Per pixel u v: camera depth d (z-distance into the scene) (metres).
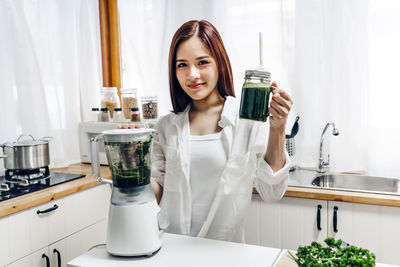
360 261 0.75
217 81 1.29
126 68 2.64
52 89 2.33
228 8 2.26
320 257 0.81
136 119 2.31
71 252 1.84
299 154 2.17
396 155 1.97
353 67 1.99
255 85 0.96
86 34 2.59
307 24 2.07
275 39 2.18
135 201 0.98
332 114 2.06
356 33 1.98
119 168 0.96
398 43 1.92
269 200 1.25
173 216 1.30
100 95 2.71
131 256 0.98
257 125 1.27
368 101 2.00
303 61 2.09
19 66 2.13
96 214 2.01
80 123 2.49
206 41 1.19
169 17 2.46
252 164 1.28
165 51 2.50
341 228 1.70
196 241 1.09
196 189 1.30
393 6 1.91
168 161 1.33
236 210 1.29
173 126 1.37
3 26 2.07
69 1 2.45
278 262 0.92
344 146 2.05
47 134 2.27
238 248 1.02
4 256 1.48
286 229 1.81
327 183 2.06
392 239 1.61
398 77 1.93
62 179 1.94
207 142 1.30
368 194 1.65
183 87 1.25
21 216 1.55
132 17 2.57
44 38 2.27
